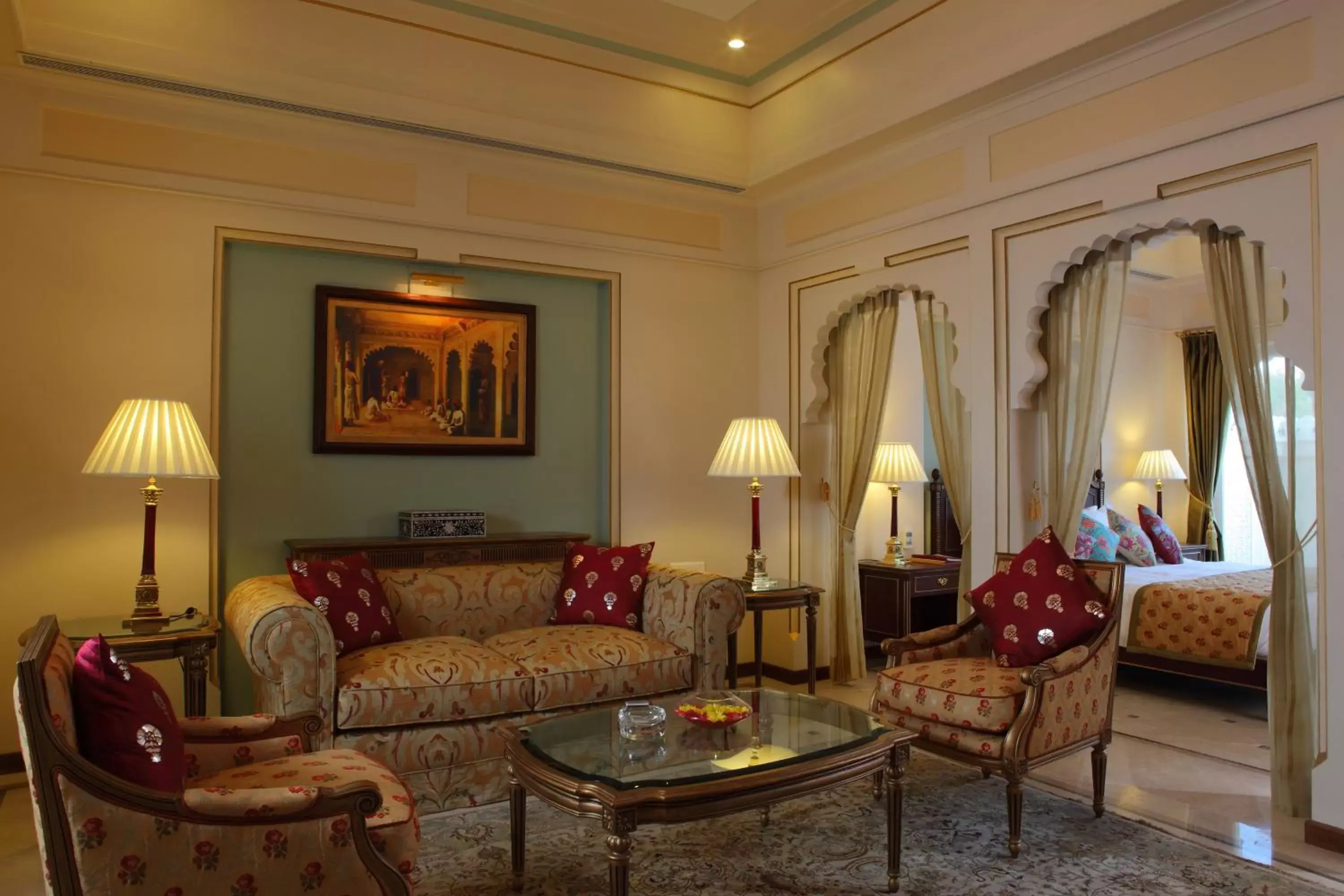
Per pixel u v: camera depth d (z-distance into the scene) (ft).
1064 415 11.83
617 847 6.31
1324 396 8.73
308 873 5.69
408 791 6.67
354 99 11.93
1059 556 9.89
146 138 11.45
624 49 13.80
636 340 15.28
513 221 14.02
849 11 12.74
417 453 13.53
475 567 12.48
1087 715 9.15
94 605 11.10
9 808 9.60
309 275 12.87
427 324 13.65
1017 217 11.89
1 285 10.68
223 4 11.16
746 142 15.28
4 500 10.66
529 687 10.03
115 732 5.57
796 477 16.07
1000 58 11.08
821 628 16.06
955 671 9.55
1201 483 21.72
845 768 7.28
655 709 8.06
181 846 5.43
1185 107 9.90
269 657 8.89
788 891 7.71
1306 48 8.87
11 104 10.73
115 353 11.27
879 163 13.94
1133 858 8.34
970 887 7.77
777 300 16.19
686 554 15.62
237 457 12.36
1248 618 13.32
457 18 12.53
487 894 7.64
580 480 15.14
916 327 18.43
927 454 18.90
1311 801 9.09
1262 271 9.70
